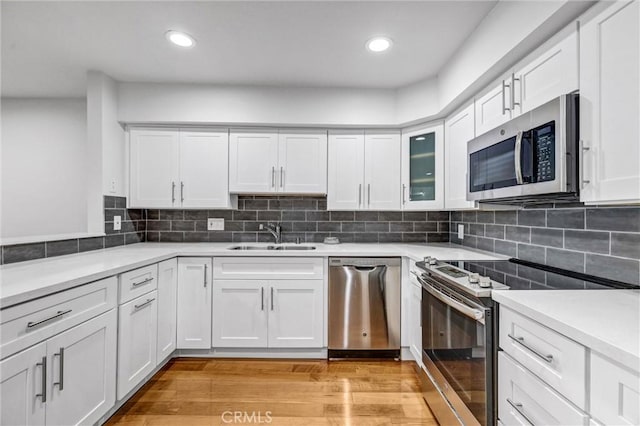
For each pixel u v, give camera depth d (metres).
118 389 1.63
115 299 1.61
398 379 2.05
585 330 0.75
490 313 1.14
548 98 1.28
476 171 1.71
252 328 2.30
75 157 2.85
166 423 1.62
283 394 1.88
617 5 0.96
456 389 1.38
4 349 1.04
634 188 0.91
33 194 2.86
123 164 2.54
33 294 1.13
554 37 1.24
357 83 2.44
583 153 1.07
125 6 1.56
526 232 1.83
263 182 2.60
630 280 1.21
